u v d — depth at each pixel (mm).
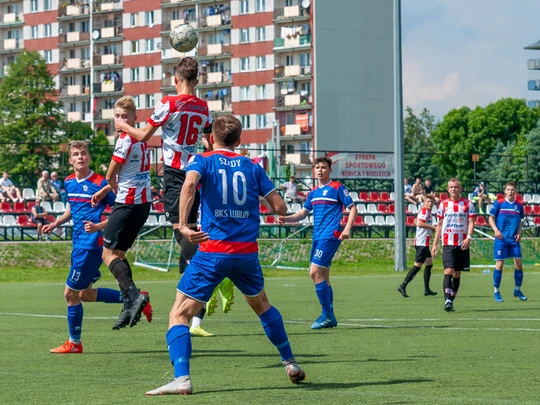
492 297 21781
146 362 9953
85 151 11133
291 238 38906
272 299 20859
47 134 91812
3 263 33188
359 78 96875
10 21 117500
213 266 7758
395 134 35844
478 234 44781
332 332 13258
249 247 7871
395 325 14359
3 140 89875
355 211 14328
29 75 92562
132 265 33875
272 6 98938
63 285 27016
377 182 56469
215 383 8273
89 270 10797
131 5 108375
